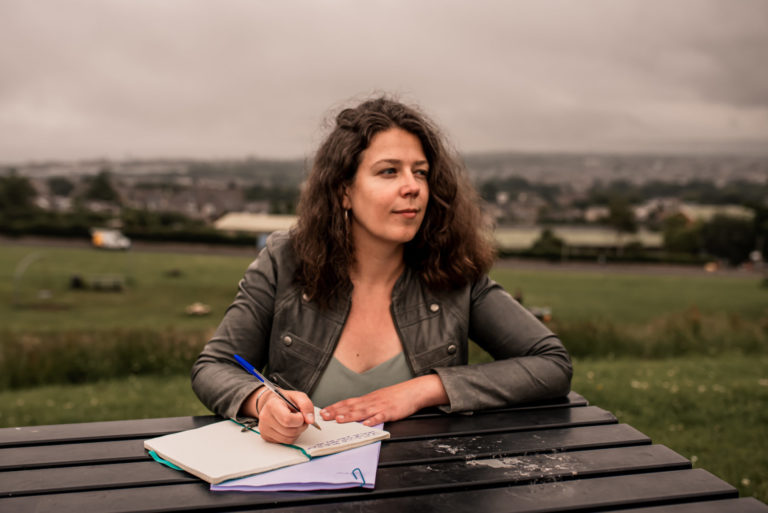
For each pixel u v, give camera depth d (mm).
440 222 1890
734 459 3926
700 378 6855
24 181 147500
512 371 1726
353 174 1785
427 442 1467
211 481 1220
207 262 84375
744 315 44938
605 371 7320
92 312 43781
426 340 1871
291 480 1229
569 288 66438
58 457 1363
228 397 1576
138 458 1369
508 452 1404
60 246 101438
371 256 1869
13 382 9094
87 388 8172
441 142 1871
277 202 169875
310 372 1831
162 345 10234
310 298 1856
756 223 134500
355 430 1481
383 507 1157
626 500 1185
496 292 1989
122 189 170625
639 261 113500
